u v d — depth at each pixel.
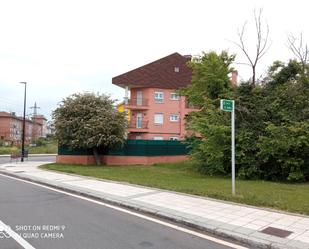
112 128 28.69
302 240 7.25
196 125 22.44
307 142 18.39
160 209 10.07
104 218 9.38
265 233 7.70
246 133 20.22
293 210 9.90
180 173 22.17
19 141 99.88
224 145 20.58
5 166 28.97
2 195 13.20
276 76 22.34
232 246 7.14
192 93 27.73
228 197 11.71
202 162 22.36
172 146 32.53
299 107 20.38
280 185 16.55
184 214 9.41
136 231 8.09
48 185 16.39
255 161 20.05
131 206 10.71
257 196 12.09
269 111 20.94
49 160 42.12
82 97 29.89
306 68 21.88
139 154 30.55
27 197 12.77
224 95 23.47
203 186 14.93
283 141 18.66
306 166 19.23
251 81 22.16
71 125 28.73
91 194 12.94
